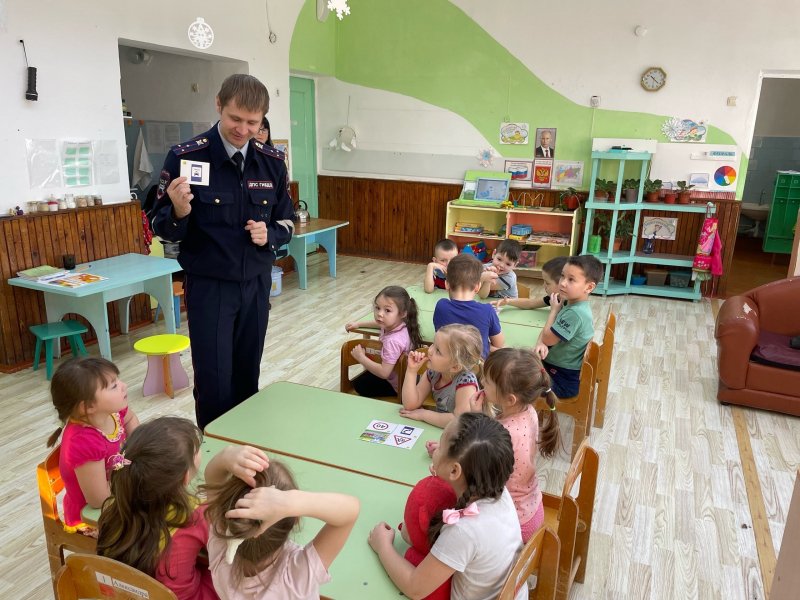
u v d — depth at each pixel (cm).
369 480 179
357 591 137
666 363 455
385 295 288
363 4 721
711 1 594
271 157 234
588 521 207
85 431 177
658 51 621
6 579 222
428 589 135
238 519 111
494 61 682
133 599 127
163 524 133
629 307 604
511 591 133
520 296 425
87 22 434
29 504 267
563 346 296
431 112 723
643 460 317
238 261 232
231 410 222
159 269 426
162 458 130
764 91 902
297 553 125
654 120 638
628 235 668
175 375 382
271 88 645
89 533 175
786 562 137
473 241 739
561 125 673
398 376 295
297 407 225
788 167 916
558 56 657
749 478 302
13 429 331
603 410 350
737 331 366
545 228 705
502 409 189
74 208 434
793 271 441
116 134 469
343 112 765
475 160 717
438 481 154
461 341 212
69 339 431
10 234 393
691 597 221
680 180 641
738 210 622
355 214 791
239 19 584
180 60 619
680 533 258
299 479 178
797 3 571
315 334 496
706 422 362
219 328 238
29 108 404
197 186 221
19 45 392
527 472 182
